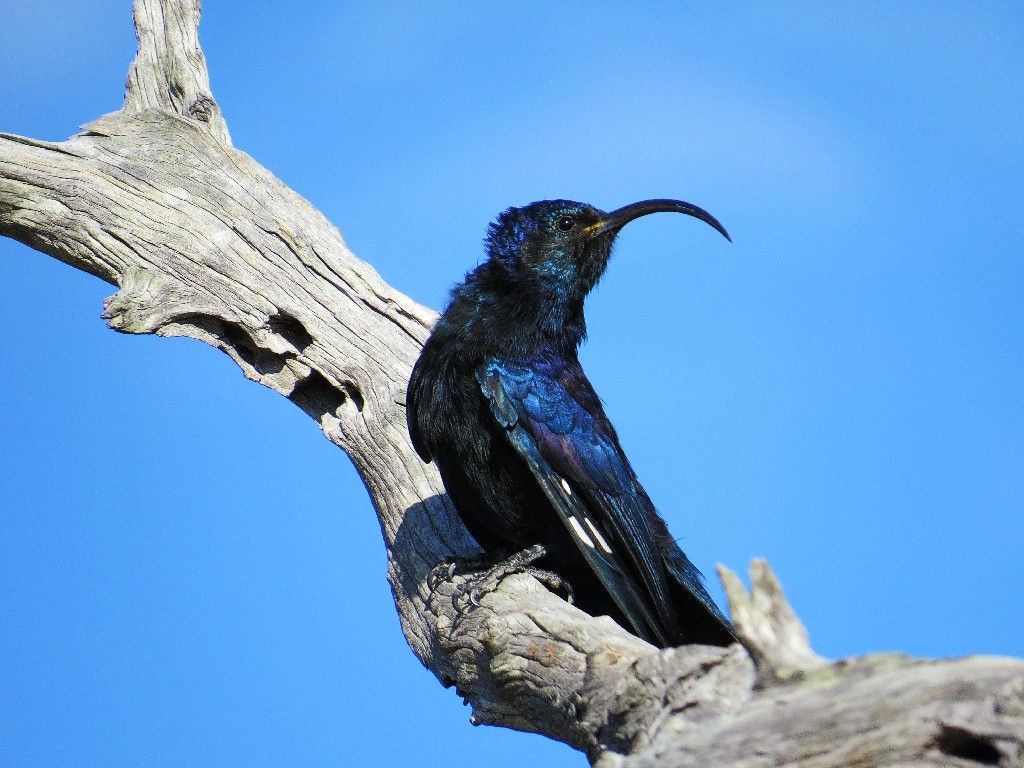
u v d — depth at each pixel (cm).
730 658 691
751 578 650
